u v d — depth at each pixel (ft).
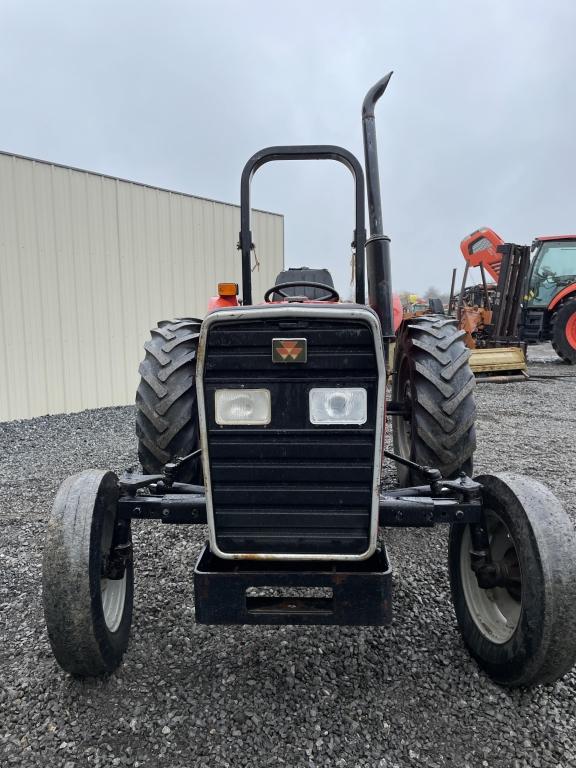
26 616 7.55
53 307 23.70
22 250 22.54
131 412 24.45
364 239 7.87
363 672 6.25
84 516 5.68
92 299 25.05
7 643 6.90
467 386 8.49
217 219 30.45
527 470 14.12
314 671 6.27
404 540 9.90
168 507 6.29
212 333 5.39
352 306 5.42
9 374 22.38
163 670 6.30
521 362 31.65
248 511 5.74
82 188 24.41
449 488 6.48
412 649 6.67
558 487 12.70
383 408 5.41
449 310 38.65
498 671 5.89
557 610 5.22
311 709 5.66
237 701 5.78
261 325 5.34
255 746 5.19
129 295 26.50
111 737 5.32
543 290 41.09
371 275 8.11
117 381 26.27
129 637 6.79
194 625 7.21
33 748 5.20
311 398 5.45
